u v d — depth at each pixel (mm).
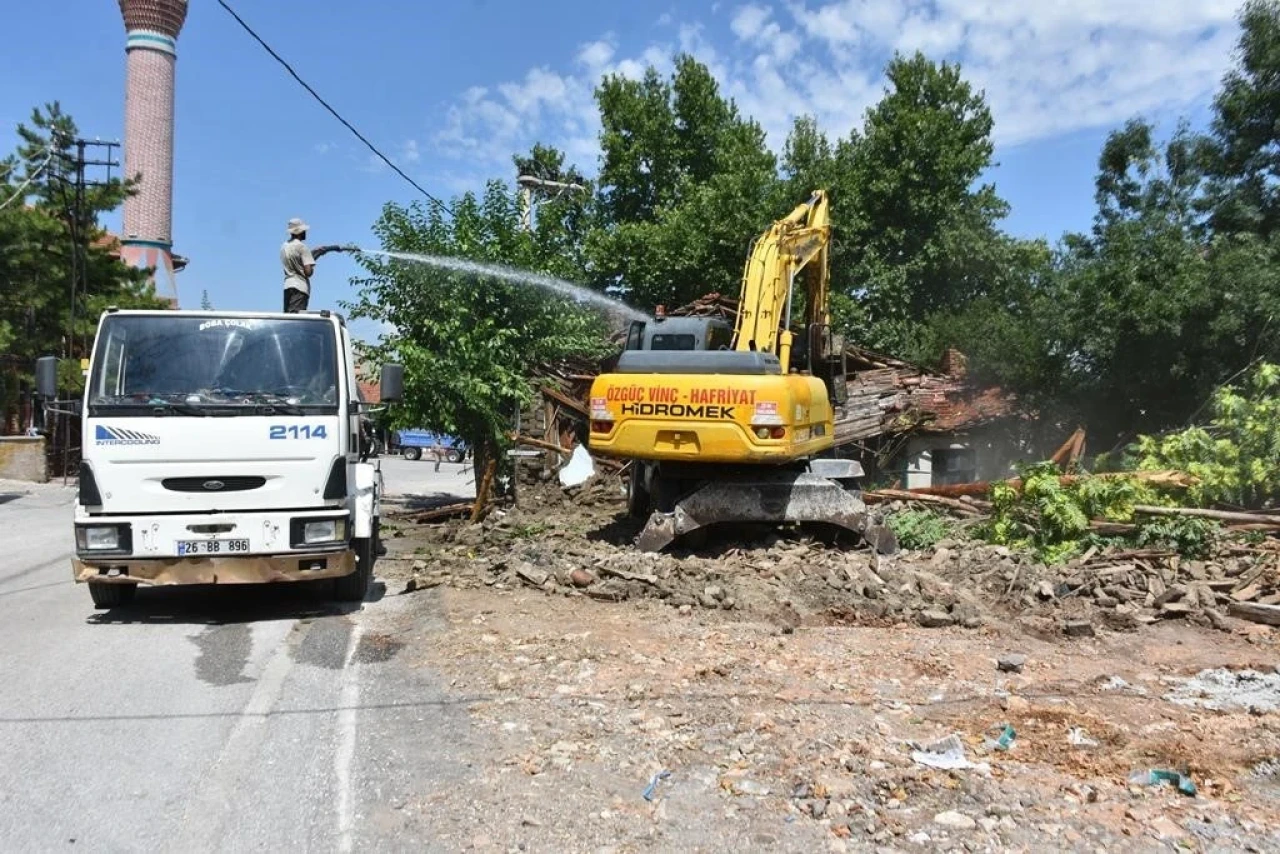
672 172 34594
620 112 34281
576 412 19969
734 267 28938
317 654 7004
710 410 10016
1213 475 12156
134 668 6672
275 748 5148
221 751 5117
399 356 15570
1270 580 8992
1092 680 6488
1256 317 16469
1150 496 11430
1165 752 5094
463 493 23344
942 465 21672
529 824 4238
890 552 10773
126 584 8258
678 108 34844
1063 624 7879
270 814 4363
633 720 5523
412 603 8773
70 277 24484
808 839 4113
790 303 11469
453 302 15664
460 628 7672
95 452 7645
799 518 10469
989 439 21703
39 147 23969
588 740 5223
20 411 27359
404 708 5770
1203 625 8180
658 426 10195
